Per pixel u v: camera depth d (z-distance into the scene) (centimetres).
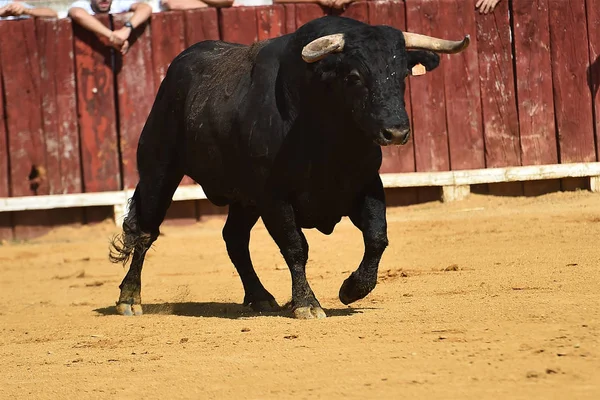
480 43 5069
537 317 2062
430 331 2002
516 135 5088
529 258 3212
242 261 2850
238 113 2505
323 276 3312
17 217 4978
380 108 2195
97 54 4981
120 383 1814
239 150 2512
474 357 1723
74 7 4969
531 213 4447
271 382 1698
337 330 2125
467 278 2881
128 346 2225
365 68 2216
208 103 2642
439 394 1519
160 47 4988
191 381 1766
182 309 2891
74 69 4981
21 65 4969
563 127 5097
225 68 2666
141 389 1753
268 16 5000
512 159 5081
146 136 2911
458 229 4141
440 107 5059
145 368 1927
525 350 1742
